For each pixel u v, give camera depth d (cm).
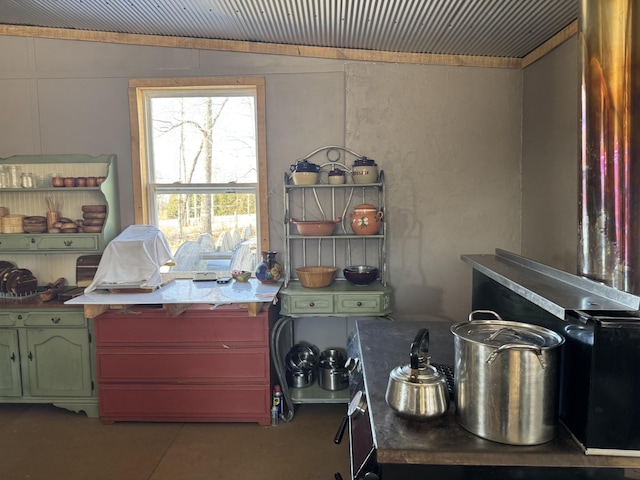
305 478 226
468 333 130
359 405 144
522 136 314
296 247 322
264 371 276
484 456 109
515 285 150
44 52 319
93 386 290
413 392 124
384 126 314
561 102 262
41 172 325
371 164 296
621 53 135
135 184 322
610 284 140
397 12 247
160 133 330
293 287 292
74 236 304
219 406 278
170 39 313
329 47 310
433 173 317
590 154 142
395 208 319
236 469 233
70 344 289
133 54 316
